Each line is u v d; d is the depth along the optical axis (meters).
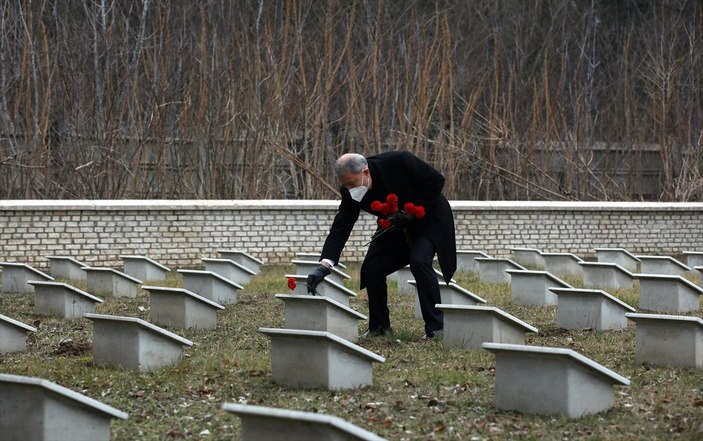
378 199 10.83
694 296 14.12
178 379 8.96
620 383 7.63
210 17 27.70
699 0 40.66
